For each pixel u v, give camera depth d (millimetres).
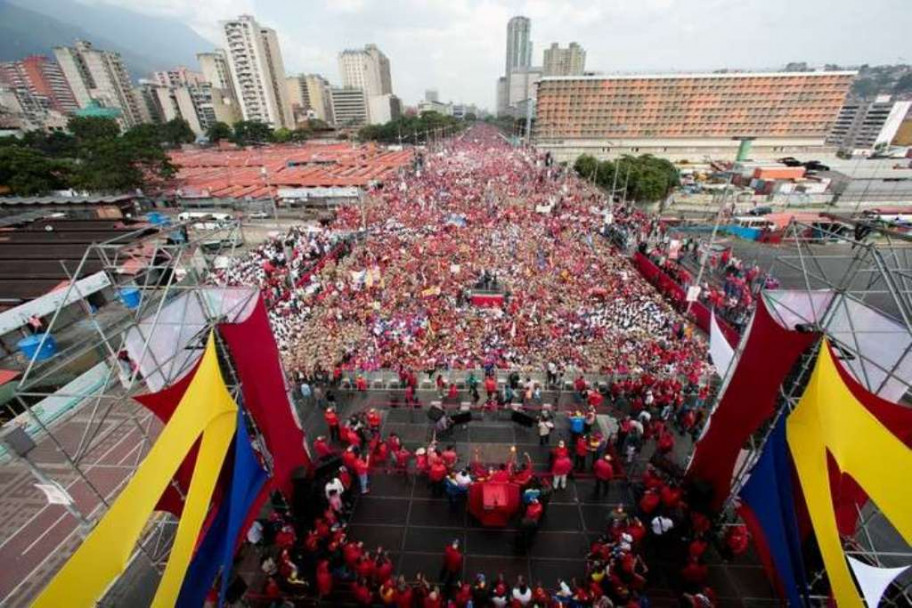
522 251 42219
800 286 42062
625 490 16609
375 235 48156
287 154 127750
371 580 13234
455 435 19234
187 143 161000
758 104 131125
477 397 21516
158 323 13953
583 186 80000
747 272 38094
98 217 62281
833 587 9055
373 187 75062
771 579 12820
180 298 14453
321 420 20594
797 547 10727
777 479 11531
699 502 14773
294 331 28578
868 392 11555
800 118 131000
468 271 37750
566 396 21797
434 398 21797
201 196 71375
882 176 87125
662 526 14016
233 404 12367
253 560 14297
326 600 13141
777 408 12656
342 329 28797
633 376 22891
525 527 14188
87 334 29562
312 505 15367
